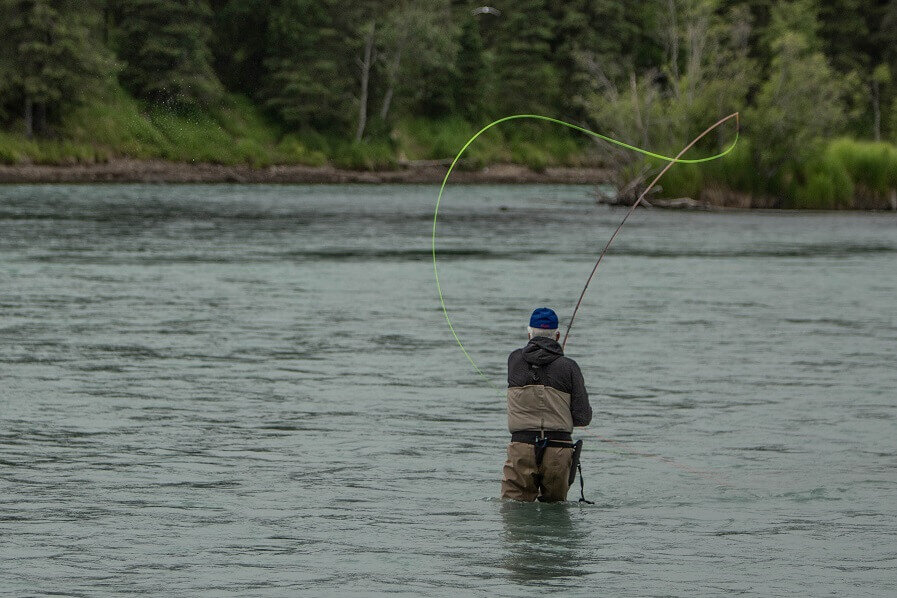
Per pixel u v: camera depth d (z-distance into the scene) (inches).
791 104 4845.0
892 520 751.7
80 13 6373.0
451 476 847.7
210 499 780.6
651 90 5068.9
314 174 7313.0
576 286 2197.3
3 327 1567.4
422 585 613.3
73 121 6510.8
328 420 1034.7
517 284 2210.9
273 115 7706.7
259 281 2185.0
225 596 594.6
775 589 614.5
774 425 1037.8
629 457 920.3
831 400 1153.4
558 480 764.0
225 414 1053.8
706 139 4980.3
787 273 2491.4
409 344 1473.9
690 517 753.0
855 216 4596.5
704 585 619.5
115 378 1220.5
